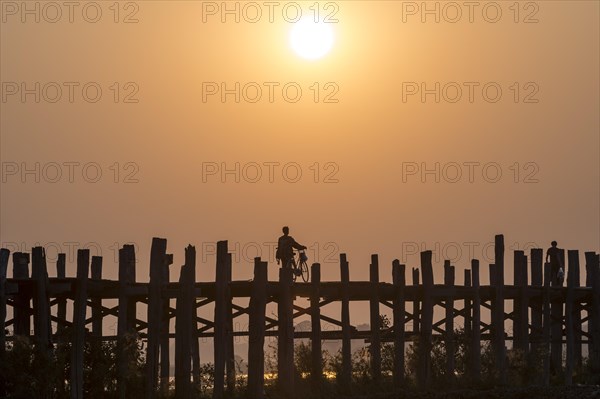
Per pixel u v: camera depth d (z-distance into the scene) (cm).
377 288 16475
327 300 16262
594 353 18988
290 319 15825
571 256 18650
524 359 17888
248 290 16075
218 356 15100
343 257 16338
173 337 15838
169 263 16588
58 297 14938
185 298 15012
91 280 14525
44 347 13750
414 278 19025
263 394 15412
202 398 15225
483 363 17662
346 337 16200
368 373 16825
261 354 15400
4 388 13600
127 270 15962
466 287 17462
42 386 13650
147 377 14775
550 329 18850
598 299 18850
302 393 15850
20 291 14312
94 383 14400
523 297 18100
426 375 16875
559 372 19350
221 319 15138
